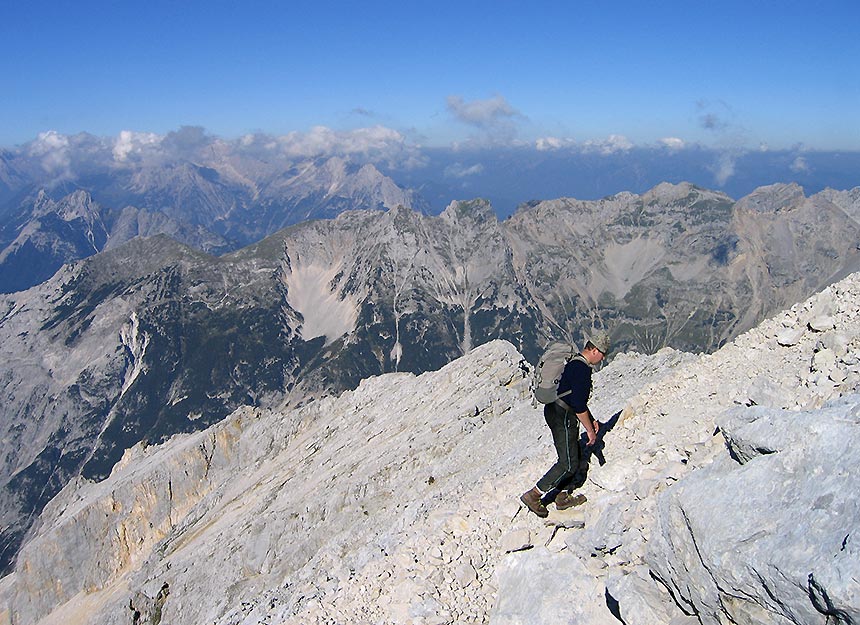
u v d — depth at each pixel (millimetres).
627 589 11328
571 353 14086
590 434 13781
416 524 18156
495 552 15062
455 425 46156
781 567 8562
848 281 17844
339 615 15016
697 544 9961
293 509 50125
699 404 16234
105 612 59000
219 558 51812
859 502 8453
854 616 7512
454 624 13531
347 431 72938
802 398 14383
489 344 60875
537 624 12180
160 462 92062
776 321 18594
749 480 9977
